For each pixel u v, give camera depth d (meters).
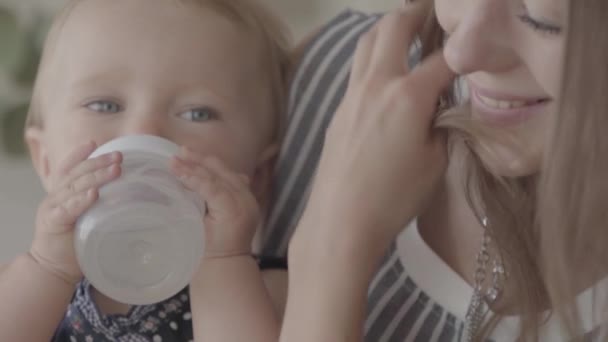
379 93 0.90
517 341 0.90
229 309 1.03
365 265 0.89
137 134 1.06
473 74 0.81
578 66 0.71
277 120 1.25
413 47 1.11
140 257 0.94
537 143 0.82
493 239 0.92
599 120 0.73
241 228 1.04
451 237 1.02
